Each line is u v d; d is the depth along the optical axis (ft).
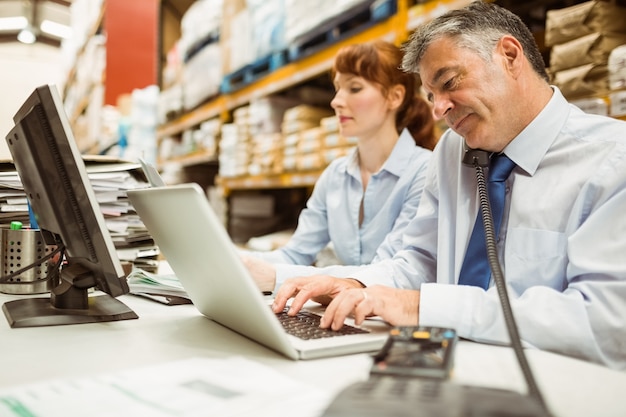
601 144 3.43
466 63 3.53
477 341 2.82
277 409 1.74
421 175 5.81
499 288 2.34
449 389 1.57
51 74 26.09
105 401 1.81
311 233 6.92
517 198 3.68
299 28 8.23
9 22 22.18
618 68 4.25
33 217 4.52
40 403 1.79
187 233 2.49
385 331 2.81
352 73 6.00
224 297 2.64
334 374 2.17
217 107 12.05
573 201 3.44
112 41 15.46
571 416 1.73
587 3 4.50
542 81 3.78
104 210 4.76
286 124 9.35
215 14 11.76
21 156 3.49
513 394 1.54
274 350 2.53
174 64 14.79
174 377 2.07
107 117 15.53
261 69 10.69
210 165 15.30
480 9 3.65
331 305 2.88
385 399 1.48
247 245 11.04
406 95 6.24
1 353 2.48
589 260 3.07
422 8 6.07
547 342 2.77
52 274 3.72
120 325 3.11
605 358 2.80
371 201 6.28
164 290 3.89
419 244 4.40
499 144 3.73
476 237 3.70
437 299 2.88
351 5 6.99
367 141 6.29
